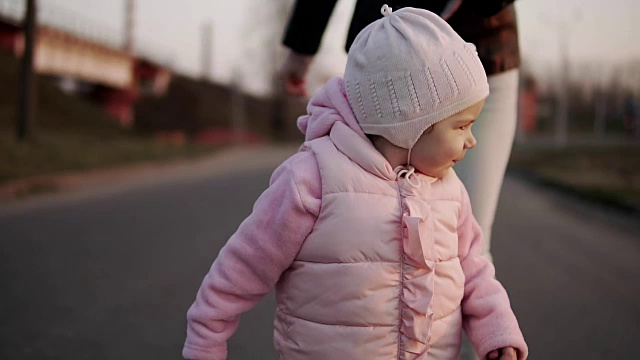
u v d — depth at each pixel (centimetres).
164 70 4997
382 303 165
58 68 3030
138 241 668
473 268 185
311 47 244
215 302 175
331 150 173
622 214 1066
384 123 169
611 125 6366
